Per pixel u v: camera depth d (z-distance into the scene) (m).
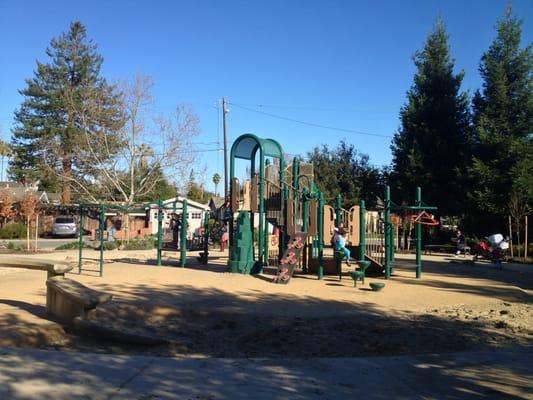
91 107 40.69
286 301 11.80
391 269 18.31
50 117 53.84
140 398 5.02
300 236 16.11
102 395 5.05
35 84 54.69
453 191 35.84
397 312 10.86
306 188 17.30
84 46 55.69
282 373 6.13
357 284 15.06
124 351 7.80
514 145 31.28
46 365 5.99
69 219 46.84
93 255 25.44
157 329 9.20
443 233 37.16
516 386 5.88
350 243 17.58
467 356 7.20
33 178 52.47
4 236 42.81
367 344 8.22
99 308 10.04
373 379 6.04
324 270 17.97
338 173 43.84
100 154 39.38
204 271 17.95
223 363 6.50
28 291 12.45
